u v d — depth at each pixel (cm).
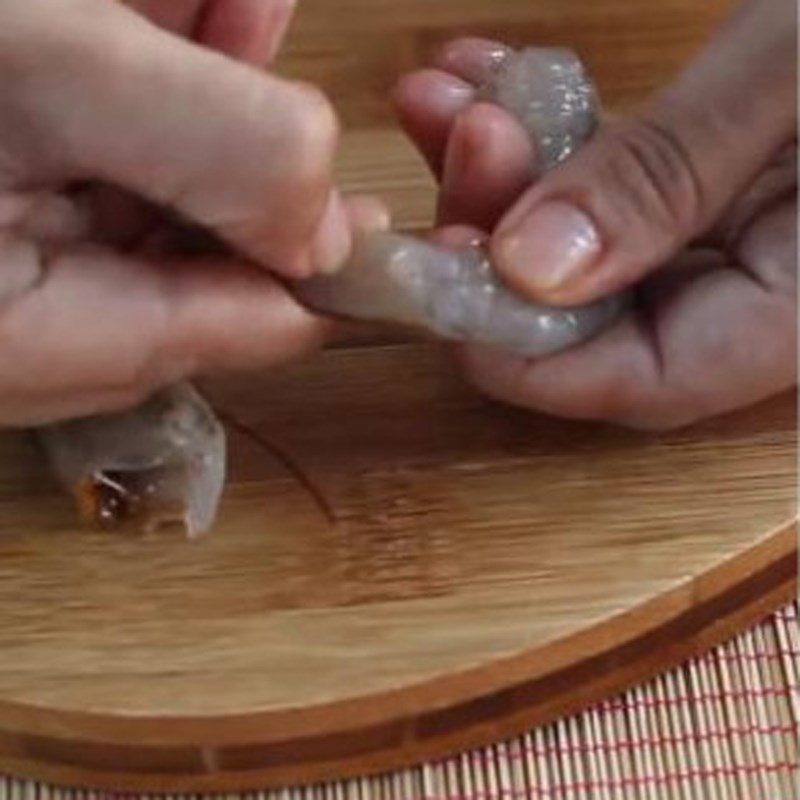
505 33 46
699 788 37
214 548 38
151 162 34
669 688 38
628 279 37
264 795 37
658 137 37
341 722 36
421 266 36
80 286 36
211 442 38
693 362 38
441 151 41
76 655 36
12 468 39
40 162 35
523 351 38
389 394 40
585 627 37
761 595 38
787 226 38
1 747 37
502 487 38
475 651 36
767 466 39
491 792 37
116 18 33
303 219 34
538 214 37
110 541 38
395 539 38
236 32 39
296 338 37
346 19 46
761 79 37
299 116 33
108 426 37
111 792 37
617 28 46
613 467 39
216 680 36
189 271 36
